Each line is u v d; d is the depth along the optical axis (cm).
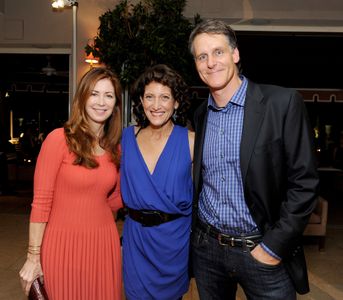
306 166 147
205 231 172
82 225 175
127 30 432
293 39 672
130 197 186
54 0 426
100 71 178
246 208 158
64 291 176
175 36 421
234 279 172
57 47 563
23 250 406
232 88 161
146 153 189
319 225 423
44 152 172
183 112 193
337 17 497
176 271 187
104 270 181
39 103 1002
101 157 180
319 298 310
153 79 181
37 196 172
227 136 160
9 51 576
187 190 188
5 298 295
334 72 860
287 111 151
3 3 541
